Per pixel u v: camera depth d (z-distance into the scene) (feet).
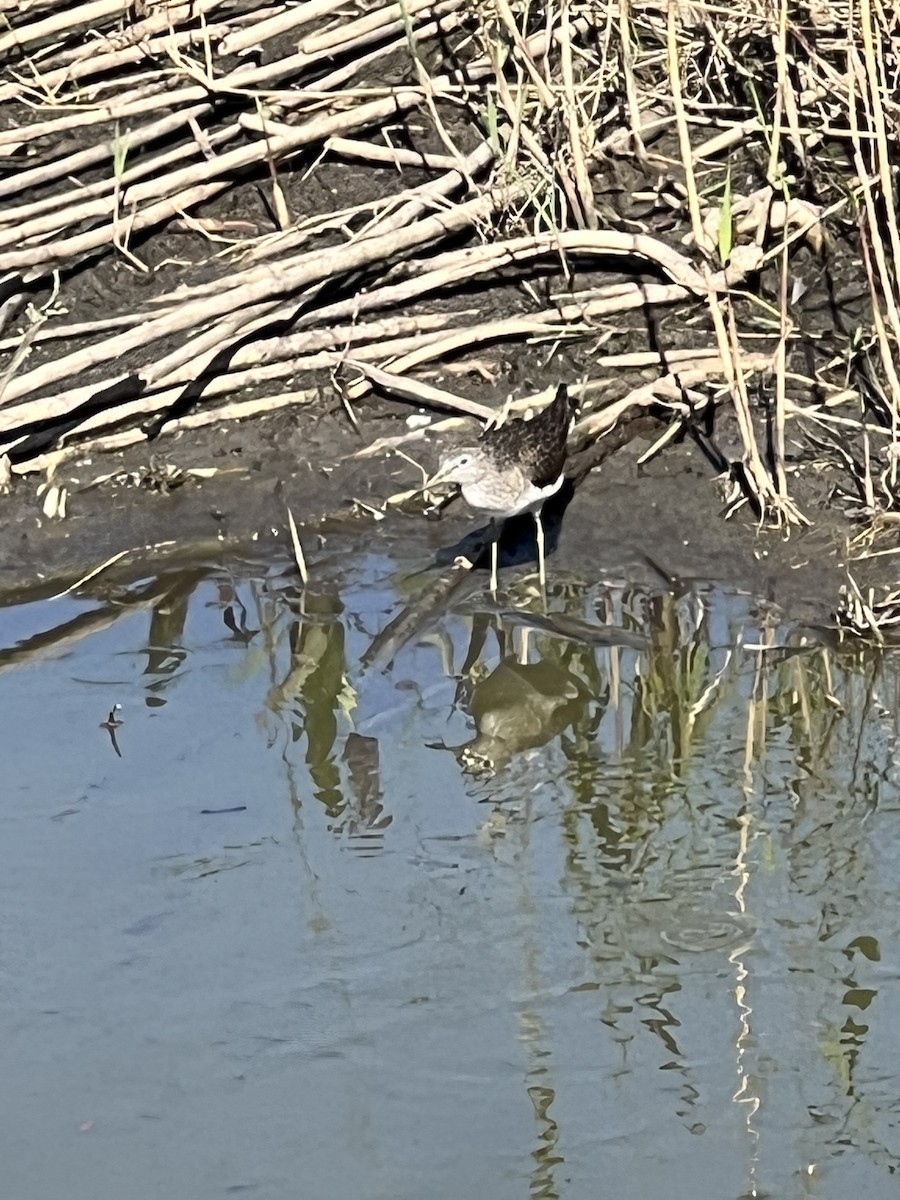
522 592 21.61
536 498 20.81
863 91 21.01
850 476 22.24
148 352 24.22
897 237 20.80
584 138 25.52
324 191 26.68
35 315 23.27
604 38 26.21
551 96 24.81
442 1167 14.44
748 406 23.04
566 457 21.79
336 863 17.70
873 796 18.30
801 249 24.89
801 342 23.94
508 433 21.06
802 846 17.66
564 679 20.34
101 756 19.19
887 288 20.77
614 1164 14.39
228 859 17.74
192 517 22.88
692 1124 14.76
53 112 28.19
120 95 27.76
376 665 20.65
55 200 26.09
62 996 16.16
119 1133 14.85
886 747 19.01
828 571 21.18
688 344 24.16
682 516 22.26
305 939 16.75
